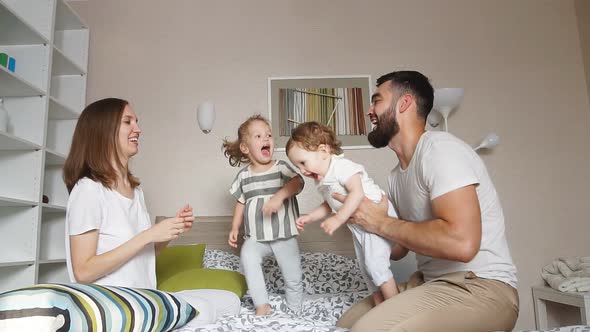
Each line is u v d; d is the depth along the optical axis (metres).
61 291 0.90
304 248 2.59
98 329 0.88
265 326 1.23
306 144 1.50
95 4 2.97
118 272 1.29
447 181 1.21
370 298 1.54
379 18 2.96
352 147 2.78
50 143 2.67
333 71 2.89
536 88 2.90
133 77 2.88
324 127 1.57
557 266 2.51
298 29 2.94
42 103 2.26
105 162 1.38
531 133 2.84
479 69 2.92
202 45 2.92
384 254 1.43
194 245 2.42
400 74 1.49
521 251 2.72
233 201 2.72
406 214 1.53
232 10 2.96
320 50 2.91
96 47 2.92
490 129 2.85
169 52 2.91
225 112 2.83
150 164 2.77
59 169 2.65
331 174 1.48
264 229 1.67
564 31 2.98
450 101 2.59
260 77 2.88
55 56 2.48
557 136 2.84
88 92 2.86
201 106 2.63
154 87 2.86
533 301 2.63
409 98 1.44
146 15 2.96
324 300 1.79
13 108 2.25
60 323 0.83
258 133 1.76
